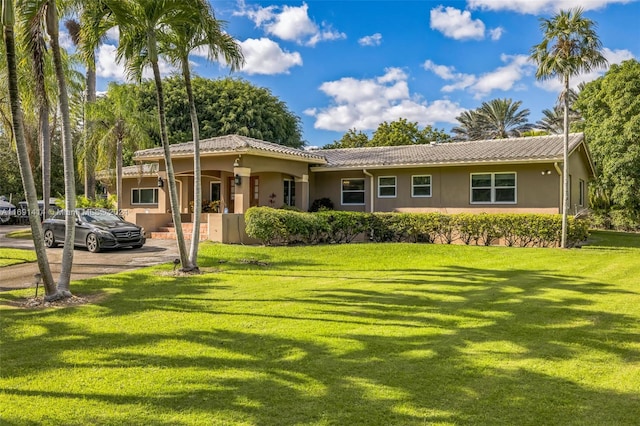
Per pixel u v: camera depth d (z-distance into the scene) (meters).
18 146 8.27
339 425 3.90
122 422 3.95
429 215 18.52
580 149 22.72
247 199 18.75
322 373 5.04
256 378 4.91
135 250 16.05
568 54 15.53
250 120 38.00
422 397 4.45
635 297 8.87
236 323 7.10
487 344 6.05
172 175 11.77
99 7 9.96
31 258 13.95
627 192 27.75
